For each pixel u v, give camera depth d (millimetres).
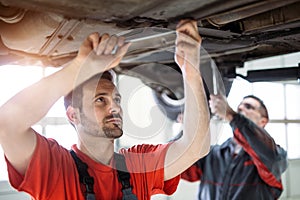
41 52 1278
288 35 1170
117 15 930
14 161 839
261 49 1527
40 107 790
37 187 854
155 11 906
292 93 5176
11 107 770
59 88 790
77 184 906
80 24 982
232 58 1598
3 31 1044
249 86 2383
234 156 2510
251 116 2354
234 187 2467
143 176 999
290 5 1031
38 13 965
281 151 2391
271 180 2369
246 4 865
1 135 777
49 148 901
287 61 3635
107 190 927
